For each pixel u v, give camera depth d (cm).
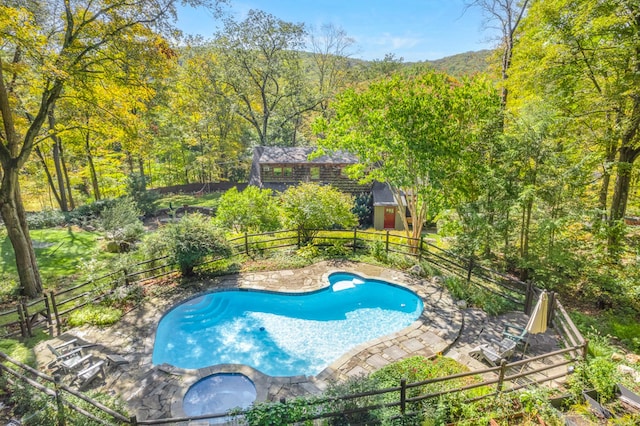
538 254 1088
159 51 1254
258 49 3155
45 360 712
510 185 1064
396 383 611
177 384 661
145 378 677
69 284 1157
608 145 1149
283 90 3638
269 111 3556
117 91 1257
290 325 946
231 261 1284
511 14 1719
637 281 922
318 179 2658
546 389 561
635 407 520
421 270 1185
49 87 1073
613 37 1042
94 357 735
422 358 718
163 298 1020
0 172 1767
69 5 1020
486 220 1110
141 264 1106
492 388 591
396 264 1272
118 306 962
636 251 1041
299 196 1455
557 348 764
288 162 2592
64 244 1547
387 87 1259
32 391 540
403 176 1266
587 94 1133
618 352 727
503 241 1202
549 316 842
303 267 1263
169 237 1102
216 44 3109
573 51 1072
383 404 501
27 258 1052
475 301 980
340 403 511
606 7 973
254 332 912
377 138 1236
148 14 1133
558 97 1173
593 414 509
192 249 1089
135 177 2472
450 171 1227
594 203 1137
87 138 2186
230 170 4044
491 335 830
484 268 1061
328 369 709
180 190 3497
